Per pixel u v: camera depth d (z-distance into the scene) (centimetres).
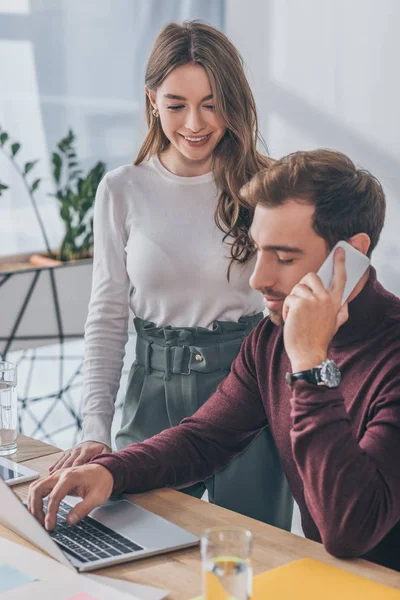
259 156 202
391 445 130
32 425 375
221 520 143
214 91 186
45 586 119
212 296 198
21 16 434
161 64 188
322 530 128
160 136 206
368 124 459
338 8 457
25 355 464
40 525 125
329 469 126
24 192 445
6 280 392
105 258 208
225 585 102
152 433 202
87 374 203
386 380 135
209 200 201
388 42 446
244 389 164
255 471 191
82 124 464
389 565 138
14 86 438
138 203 204
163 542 132
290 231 134
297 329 132
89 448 174
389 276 460
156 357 200
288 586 118
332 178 133
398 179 453
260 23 481
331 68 465
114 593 117
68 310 413
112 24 464
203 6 489
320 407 129
